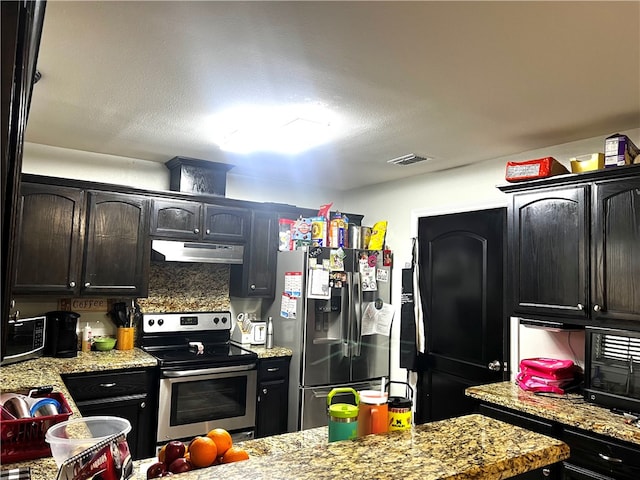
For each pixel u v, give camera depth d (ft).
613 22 5.19
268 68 6.57
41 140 10.52
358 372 12.87
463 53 6.01
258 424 11.88
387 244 14.17
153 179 12.46
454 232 12.12
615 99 7.43
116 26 5.51
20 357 9.55
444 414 12.03
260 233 13.19
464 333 11.64
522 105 7.76
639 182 7.53
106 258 10.97
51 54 6.23
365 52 6.04
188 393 10.79
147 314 12.07
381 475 3.25
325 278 12.39
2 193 2.23
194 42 5.86
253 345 12.94
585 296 8.12
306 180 14.53
